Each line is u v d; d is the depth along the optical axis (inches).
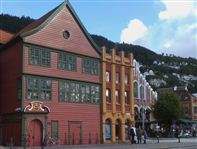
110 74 2219.5
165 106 3129.9
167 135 3065.9
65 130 1876.2
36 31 1801.2
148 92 3058.6
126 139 2268.7
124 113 2281.0
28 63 1754.4
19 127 1716.3
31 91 1748.3
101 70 2142.0
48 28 1861.5
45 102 1798.7
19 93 1737.2
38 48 1803.6
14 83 1781.5
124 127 2267.5
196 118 4333.2
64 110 1883.6
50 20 1872.5
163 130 3216.0
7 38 2010.3
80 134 1952.5
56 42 1891.0
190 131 3302.2
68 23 1968.5
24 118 1704.0
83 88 2009.1
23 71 1727.4
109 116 2161.7
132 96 2365.9
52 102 1830.7
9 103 1801.2
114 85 2231.8
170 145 1691.7
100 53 2139.5
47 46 1844.2
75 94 1956.2
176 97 3213.6
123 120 2266.2
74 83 1958.7
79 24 2021.4
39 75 1788.9
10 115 1784.0
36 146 1718.8
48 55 1845.5
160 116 3149.6
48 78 1828.2
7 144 1755.7
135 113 2815.0
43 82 1804.9
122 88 2289.6
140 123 2928.2
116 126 2231.8
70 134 1898.4
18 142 1710.1
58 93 1865.2
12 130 1761.8
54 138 1812.3
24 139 1555.1
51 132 1804.9
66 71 1923.0
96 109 2078.0
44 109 1788.9
